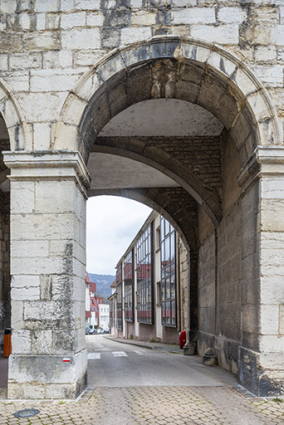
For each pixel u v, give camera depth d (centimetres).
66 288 605
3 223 1334
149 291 2492
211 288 1108
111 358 1149
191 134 1055
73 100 650
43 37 666
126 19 671
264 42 668
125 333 3697
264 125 647
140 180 1346
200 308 1276
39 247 614
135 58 662
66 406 548
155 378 762
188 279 1359
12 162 623
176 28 670
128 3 675
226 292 931
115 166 1235
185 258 1602
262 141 643
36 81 654
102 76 657
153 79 711
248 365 647
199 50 663
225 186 1000
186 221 1366
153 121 971
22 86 654
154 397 602
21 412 521
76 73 657
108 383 710
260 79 660
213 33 669
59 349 591
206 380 740
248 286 682
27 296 604
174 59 665
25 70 657
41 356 588
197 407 549
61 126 642
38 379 582
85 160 725
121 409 539
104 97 688
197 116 945
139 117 948
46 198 623
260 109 651
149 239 2497
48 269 609
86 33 668
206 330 1171
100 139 1059
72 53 662
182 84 726
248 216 698
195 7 674
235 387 668
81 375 632
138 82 707
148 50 664
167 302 1967
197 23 671
